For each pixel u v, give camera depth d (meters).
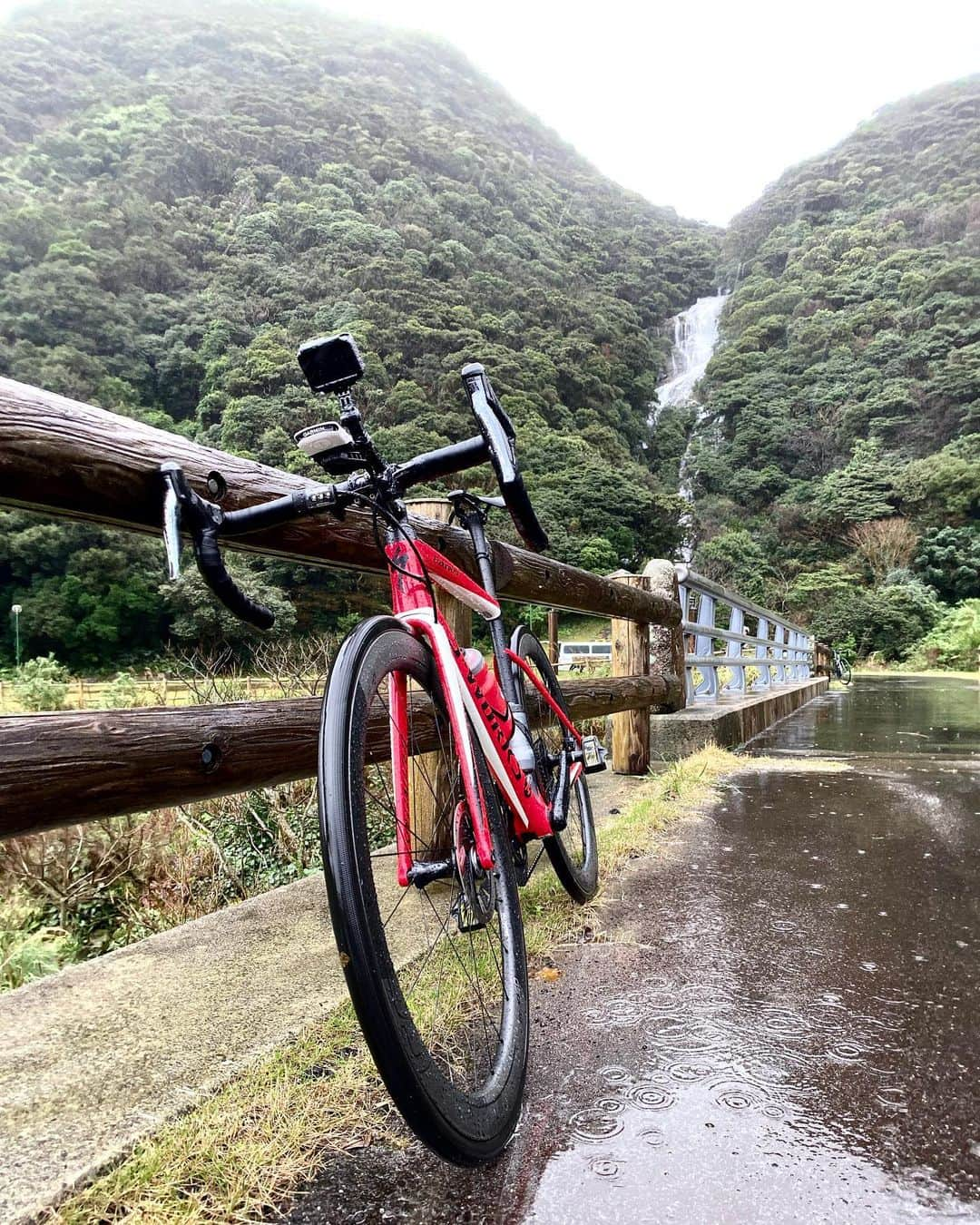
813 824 3.32
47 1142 1.12
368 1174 1.11
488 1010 1.49
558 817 1.91
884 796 3.91
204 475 1.45
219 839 3.48
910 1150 1.17
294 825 3.56
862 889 2.46
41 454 1.14
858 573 44.94
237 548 1.62
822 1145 1.18
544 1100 1.31
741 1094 1.32
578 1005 1.68
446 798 1.79
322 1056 1.38
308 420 42.25
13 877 3.18
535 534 1.41
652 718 5.25
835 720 9.23
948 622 35.72
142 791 1.28
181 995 1.61
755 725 7.20
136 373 50.38
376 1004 0.91
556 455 52.19
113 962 1.80
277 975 1.72
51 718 1.17
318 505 1.19
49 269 50.97
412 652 1.29
